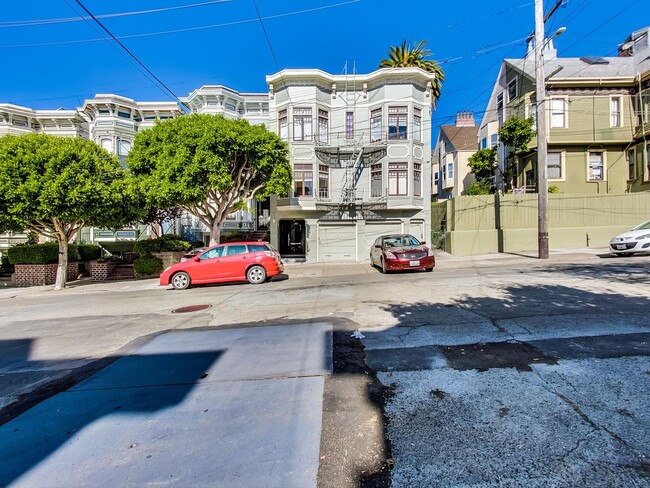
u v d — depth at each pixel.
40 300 11.74
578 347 4.15
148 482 2.32
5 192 11.81
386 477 2.26
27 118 25.92
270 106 20.45
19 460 2.65
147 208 15.73
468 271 11.68
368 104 20.23
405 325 5.54
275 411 3.17
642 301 6.09
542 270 10.71
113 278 17.83
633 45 22.62
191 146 13.55
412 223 20.22
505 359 3.96
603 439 2.48
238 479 2.30
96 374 4.36
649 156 19.11
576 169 20.66
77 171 12.75
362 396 3.35
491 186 23.98
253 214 26.78
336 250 20.33
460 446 2.52
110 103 24.56
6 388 4.16
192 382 3.93
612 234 18.17
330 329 5.61
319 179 20.11
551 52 22.28
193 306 8.48
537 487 2.10
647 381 3.26
